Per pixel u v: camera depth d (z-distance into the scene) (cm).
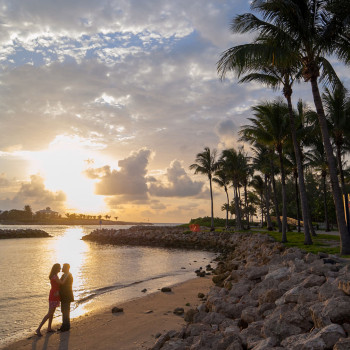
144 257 3088
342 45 1669
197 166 5500
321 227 5606
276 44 1595
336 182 1531
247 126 2745
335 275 777
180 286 1516
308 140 3155
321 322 510
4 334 866
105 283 1653
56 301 881
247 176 5594
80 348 742
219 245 4094
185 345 636
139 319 959
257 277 1116
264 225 6712
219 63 1645
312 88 1639
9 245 5150
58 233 11600
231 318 807
